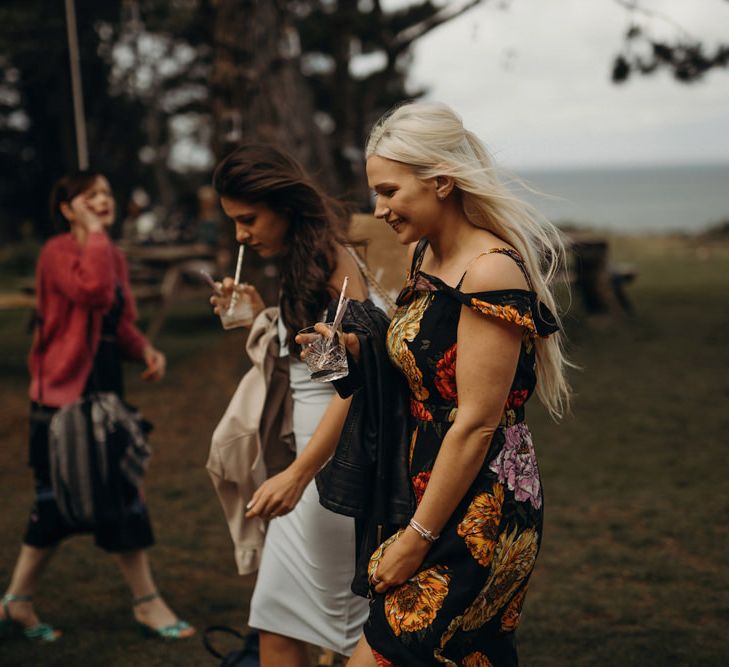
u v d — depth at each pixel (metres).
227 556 4.64
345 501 2.19
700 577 4.14
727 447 6.39
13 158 29.78
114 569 4.46
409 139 2.01
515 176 2.13
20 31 21.38
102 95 27.09
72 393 3.55
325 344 2.10
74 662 3.44
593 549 4.53
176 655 3.50
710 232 32.41
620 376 9.02
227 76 8.26
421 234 2.08
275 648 2.66
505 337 1.96
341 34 11.88
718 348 10.38
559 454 6.35
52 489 3.57
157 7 22.44
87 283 3.47
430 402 2.10
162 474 6.14
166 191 28.98
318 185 2.72
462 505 2.04
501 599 2.10
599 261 12.38
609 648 3.45
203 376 9.29
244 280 8.08
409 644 2.01
